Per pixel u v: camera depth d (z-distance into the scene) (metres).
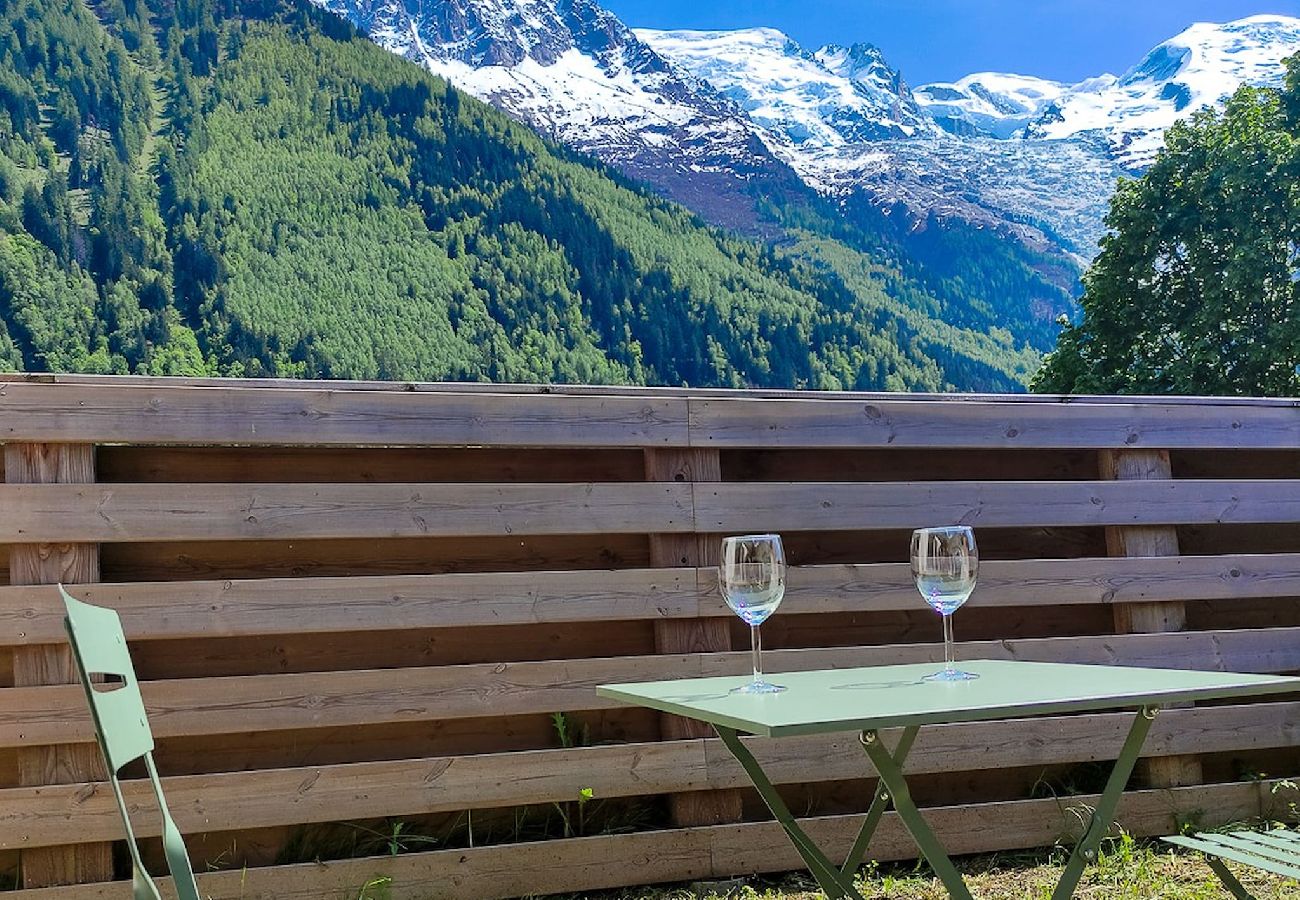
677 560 3.50
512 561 3.50
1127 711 3.76
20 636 2.95
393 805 3.19
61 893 2.95
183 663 3.21
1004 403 3.78
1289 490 4.00
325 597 3.19
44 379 3.02
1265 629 3.89
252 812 3.09
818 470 3.79
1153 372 20.69
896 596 3.62
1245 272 19.23
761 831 3.41
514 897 3.25
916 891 3.29
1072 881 1.82
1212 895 3.12
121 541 3.06
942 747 3.58
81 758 3.00
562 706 3.32
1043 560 3.76
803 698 1.91
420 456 3.47
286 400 3.20
